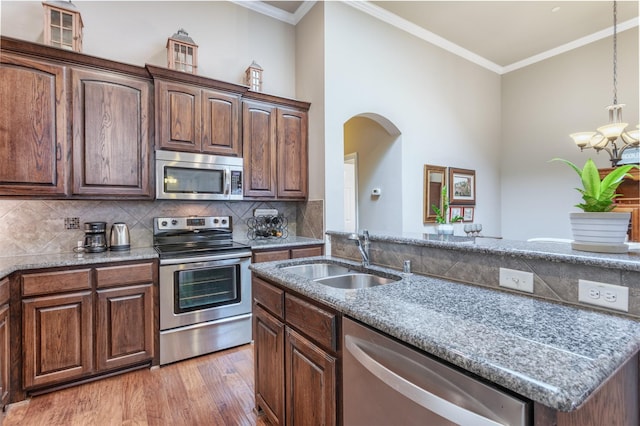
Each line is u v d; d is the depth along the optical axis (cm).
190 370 244
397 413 97
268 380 175
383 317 102
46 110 224
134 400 206
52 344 209
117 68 251
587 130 436
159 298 247
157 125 264
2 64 211
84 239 263
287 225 375
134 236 288
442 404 79
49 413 193
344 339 119
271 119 329
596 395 81
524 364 71
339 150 340
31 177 220
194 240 309
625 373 92
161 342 247
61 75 230
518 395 69
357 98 357
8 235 239
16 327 199
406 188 407
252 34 356
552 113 472
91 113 240
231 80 341
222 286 276
